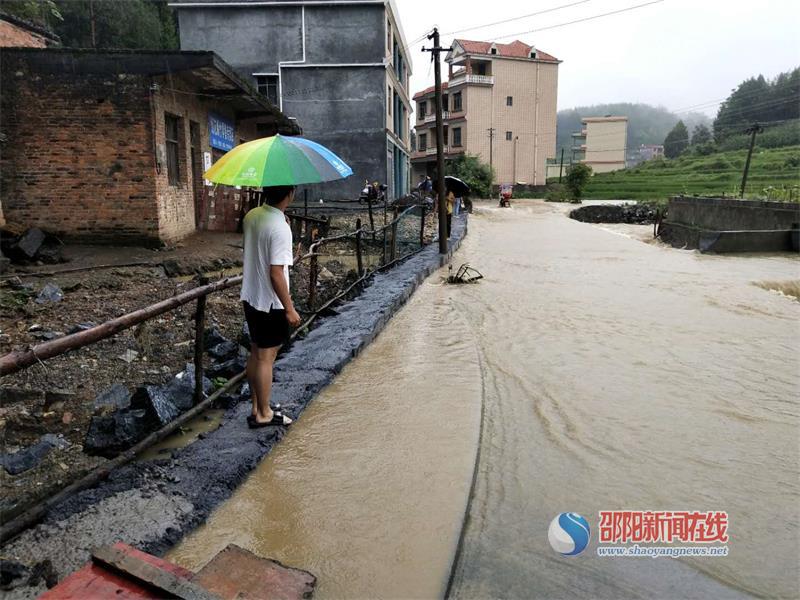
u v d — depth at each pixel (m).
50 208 12.03
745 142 69.50
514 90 50.44
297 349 5.75
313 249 7.08
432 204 23.36
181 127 13.72
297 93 25.05
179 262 10.95
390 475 3.46
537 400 4.83
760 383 5.30
